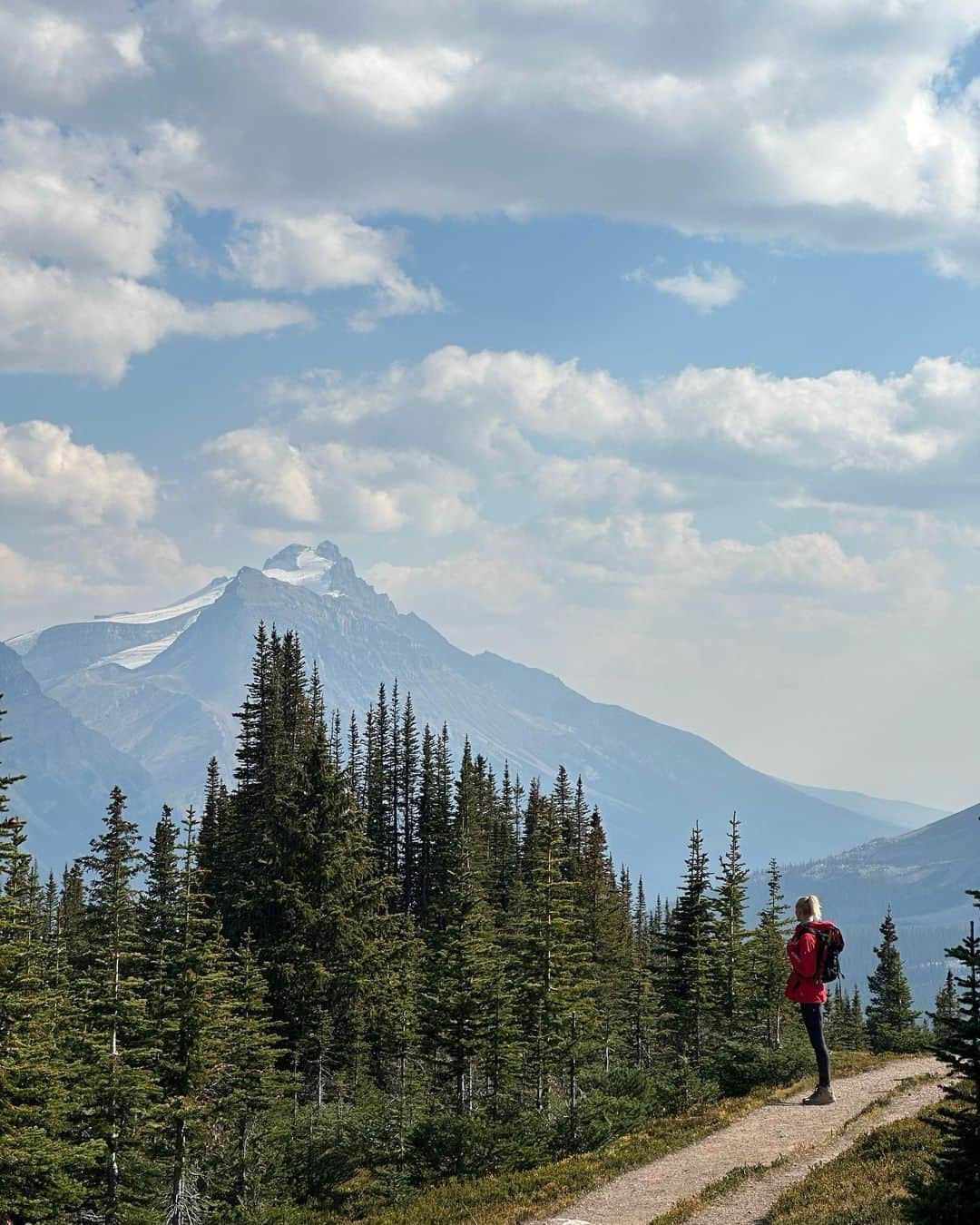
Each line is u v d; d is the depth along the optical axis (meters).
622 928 86.75
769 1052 28.81
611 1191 19.97
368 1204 37.25
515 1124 33.91
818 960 22.05
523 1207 20.41
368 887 68.38
